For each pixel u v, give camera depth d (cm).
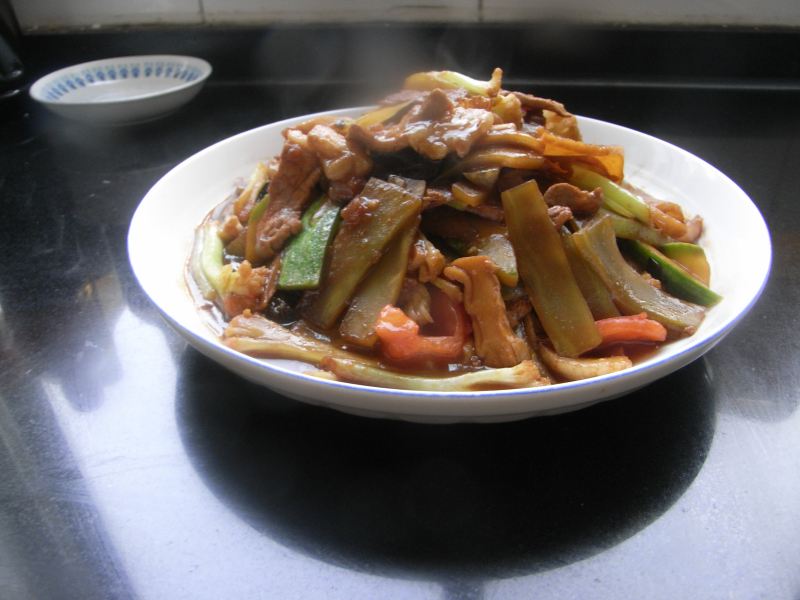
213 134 55
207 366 32
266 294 32
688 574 23
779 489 25
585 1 58
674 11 58
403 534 24
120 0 61
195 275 34
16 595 23
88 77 59
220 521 25
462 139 31
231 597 23
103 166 52
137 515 25
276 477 26
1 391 31
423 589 23
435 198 32
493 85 37
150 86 60
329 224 32
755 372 31
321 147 33
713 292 32
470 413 25
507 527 24
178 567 23
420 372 29
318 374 29
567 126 37
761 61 59
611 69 60
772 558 23
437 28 59
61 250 42
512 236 31
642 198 36
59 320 35
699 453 27
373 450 27
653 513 25
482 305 30
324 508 25
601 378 24
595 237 32
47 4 62
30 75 63
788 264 38
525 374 28
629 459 27
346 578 23
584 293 32
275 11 61
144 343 33
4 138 56
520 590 23
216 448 28
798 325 34
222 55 62
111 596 23
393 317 29
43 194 48
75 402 30
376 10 60
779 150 51
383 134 34
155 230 35
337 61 62
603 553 24
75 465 27
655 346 31
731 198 35
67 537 25
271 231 33
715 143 52
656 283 32
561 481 26
